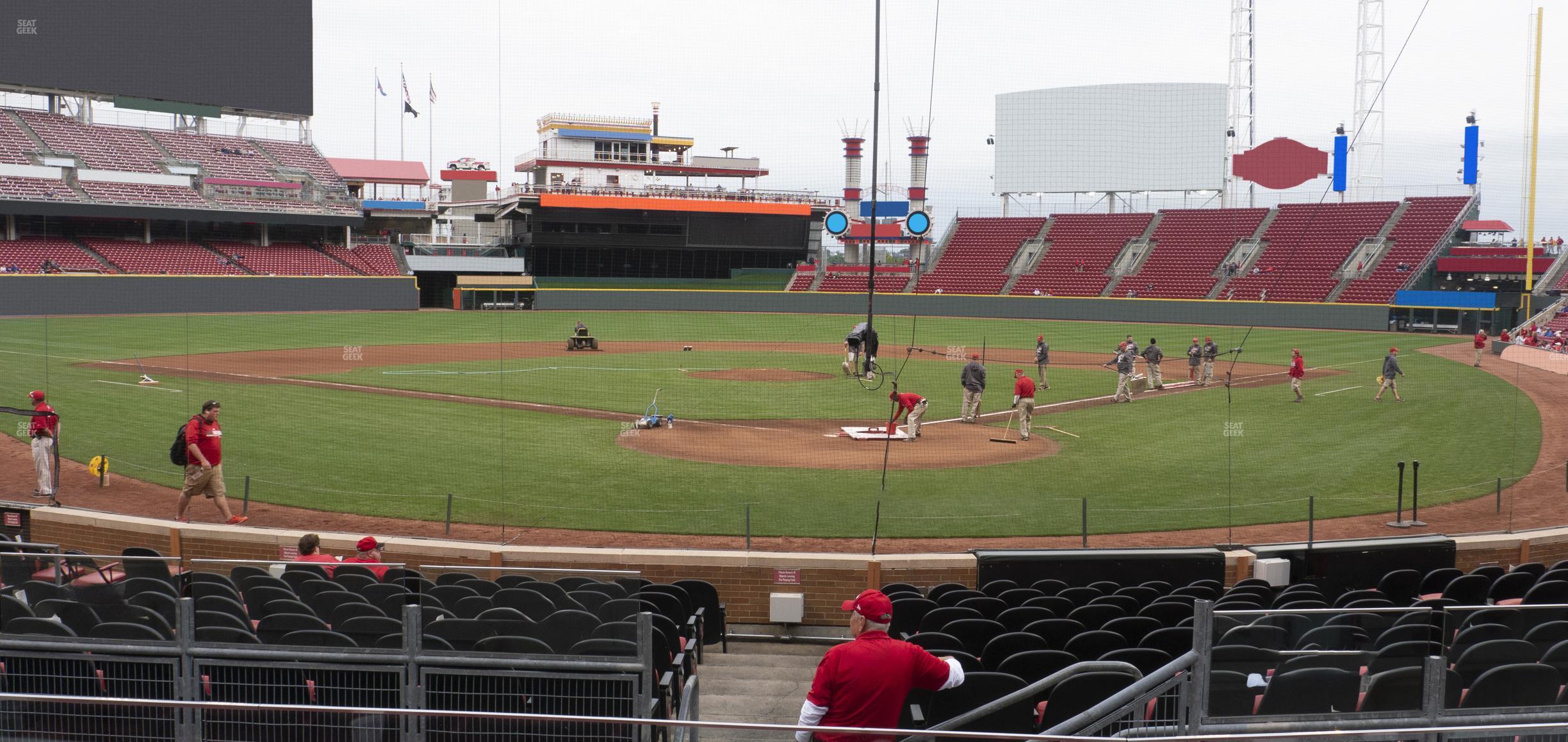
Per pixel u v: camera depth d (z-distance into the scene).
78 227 66.69
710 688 9.82
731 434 23.92
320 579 8.55
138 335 45.84
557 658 7.22
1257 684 6.80
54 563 8.26
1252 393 31.88
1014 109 78.88
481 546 13.34
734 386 33.12
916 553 13.84
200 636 7.43
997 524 15.98
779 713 8.87
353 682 7.37
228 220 68.25
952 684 6.22
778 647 12.39
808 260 87.44
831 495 17.72
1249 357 43.44
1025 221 79.75
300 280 66.50
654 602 9.83
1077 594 11.12
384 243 77.12
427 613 7.42
